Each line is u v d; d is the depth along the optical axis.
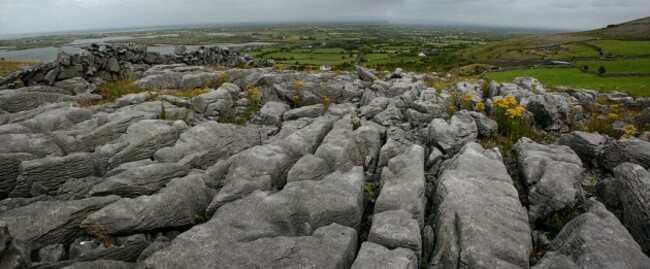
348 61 106.38
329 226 9.45
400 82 24.33
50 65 22.41
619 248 8.09
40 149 12.66
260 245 8.47
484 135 15.77
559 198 10.75
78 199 10.88
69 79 22.67
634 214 9.98
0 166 11.59
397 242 8.77
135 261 9.43
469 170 11.53
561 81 54.22
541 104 16.84
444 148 14.36
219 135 15.05
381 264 7.80
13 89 20.12
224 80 25.69
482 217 9.20
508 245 8.33
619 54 102.00
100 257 8.85
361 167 12.75
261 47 160.50
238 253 8.20
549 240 10.23
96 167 12.87
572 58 102.75
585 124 17.39
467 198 10.05
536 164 12.24
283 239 8.70
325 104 21.14
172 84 24.73
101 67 25.77
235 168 12.50
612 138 14.91
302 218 10.05
